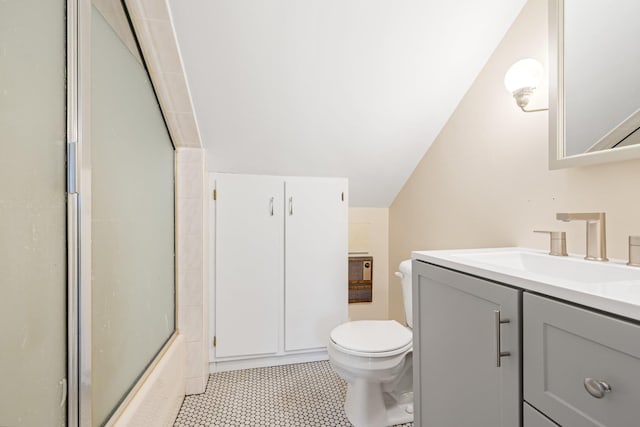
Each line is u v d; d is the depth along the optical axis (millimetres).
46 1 668
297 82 1543
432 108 1738
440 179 1871
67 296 743
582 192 1078
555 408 605
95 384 852
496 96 1457
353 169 2092
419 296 1094
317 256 2102
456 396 896
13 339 579
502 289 731
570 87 1096
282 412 1564
